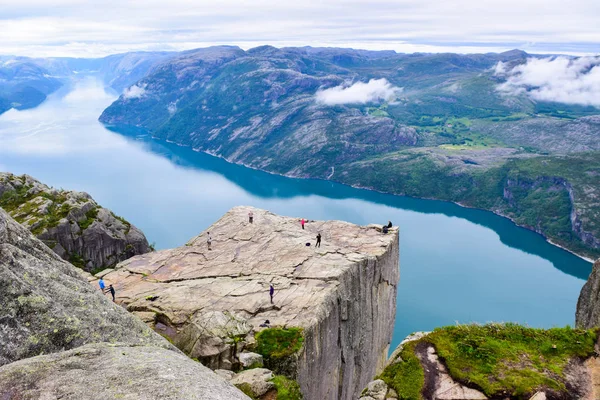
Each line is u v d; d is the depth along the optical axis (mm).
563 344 25781
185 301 50562
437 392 23656
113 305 26094
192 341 41656
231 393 20172
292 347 42344
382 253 66938
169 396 17797
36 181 96375
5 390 17281
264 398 34375
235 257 64125
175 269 61000
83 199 95000
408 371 25062
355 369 61844
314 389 47250
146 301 50812
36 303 22594
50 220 81875
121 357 20609
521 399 22656
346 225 79000
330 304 51344
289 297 51438
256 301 50375
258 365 40156
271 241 69312
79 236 82938
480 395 23172
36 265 25094
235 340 41781
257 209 85688
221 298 51219
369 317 65812
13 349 20891
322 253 64438
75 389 17609
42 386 17641
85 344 22141
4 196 88688
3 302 21969
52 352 21500
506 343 26297
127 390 17891
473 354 25672
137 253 93000
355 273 60312
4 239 24984
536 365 24516
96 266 84938
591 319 36094
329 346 51500
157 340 25219
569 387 22969
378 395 24109
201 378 20406
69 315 23188
